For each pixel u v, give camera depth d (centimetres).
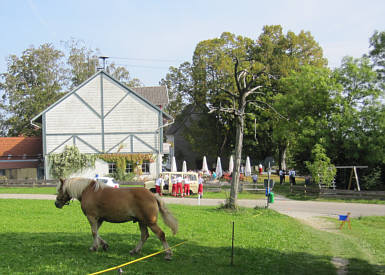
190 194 3372
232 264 998
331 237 1534
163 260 986
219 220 1778
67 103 4119
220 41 5609
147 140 4119
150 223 993
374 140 3347
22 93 5944
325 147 3556
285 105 3966
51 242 1105
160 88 4881
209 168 6738
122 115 4119
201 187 3194
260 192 3653
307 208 2617
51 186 3991
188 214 1948
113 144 4112
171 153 5322
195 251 1113
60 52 6244
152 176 4122
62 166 4038
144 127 4119
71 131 4109
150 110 4122
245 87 2167
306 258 1126
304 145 3784
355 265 1068
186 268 930
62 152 4091
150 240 1225
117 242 1155
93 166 4094
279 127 4094
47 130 4103
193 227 1530
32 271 818
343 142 3497
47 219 1619
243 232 1477
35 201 2497
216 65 5388
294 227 1750
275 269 985
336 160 3672
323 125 3638
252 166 6706
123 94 4116
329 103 3644
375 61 3981
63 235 1223
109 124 4119
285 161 5481
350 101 3616
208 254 1090
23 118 5900
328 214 2352
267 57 5309
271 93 4881
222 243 1252
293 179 4044
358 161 3591
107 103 4119
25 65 6047
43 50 6078
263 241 1320
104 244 1037
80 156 4050
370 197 3045
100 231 1344
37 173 4622
